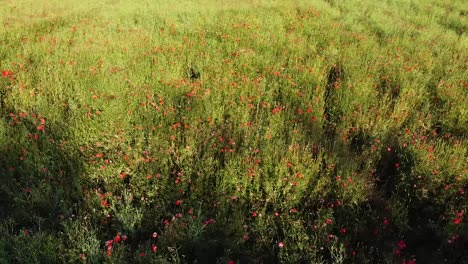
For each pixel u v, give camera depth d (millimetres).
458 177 3885
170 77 6074
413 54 7578
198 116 5008
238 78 6145
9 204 3758
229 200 3793
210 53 7441
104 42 7668
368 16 11297
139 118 4953
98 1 12906
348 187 3818
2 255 3002
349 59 7160
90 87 5512
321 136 4883
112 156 4234
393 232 3594
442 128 5074
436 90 5965
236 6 11938
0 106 5184
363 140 4855
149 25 9344
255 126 4789
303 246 3340
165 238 3322
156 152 4254
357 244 3445
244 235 3410
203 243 3406
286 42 8203
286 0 12977
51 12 11164
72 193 3838
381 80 6391
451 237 3393
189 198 3875
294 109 5258
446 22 10719
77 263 3148
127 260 3221
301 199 3943
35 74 6000
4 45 7281
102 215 3615
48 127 4754
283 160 4023
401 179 4023
